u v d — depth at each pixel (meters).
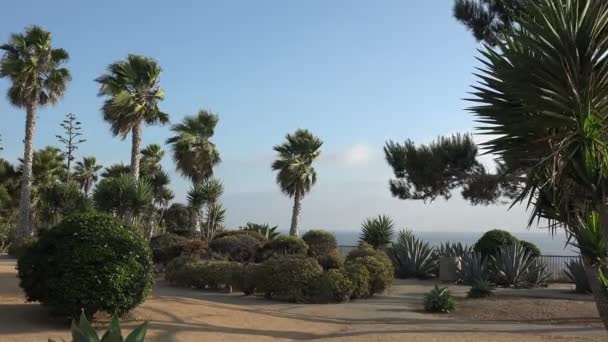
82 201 29.28
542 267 20.88
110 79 29.22
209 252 24.02
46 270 10.04
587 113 7.15
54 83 33.34
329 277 15.71
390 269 18.36
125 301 10.09
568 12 7.07
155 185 42.31
